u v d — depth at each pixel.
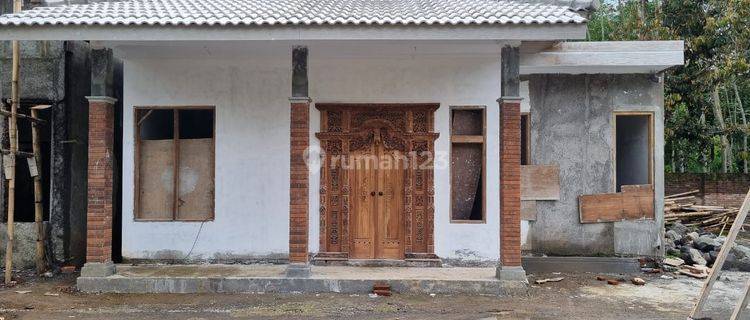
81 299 7.81
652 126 10.03
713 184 19.19
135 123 9.64
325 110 9.61
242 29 7.68
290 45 8.43
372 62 9.58
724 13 17.89
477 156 9.75
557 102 10.05
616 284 8.84
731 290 8.50
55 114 9.89
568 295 8.13
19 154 9.01
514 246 8.14
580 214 9.99
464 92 9.57
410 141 9.57
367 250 9.56
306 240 8.31
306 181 8.24
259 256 9.58
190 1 9.39
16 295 8.00
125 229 9.55
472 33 7.62
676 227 13.30
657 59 9.40
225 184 9.62
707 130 20.08
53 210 9.84
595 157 10.05
